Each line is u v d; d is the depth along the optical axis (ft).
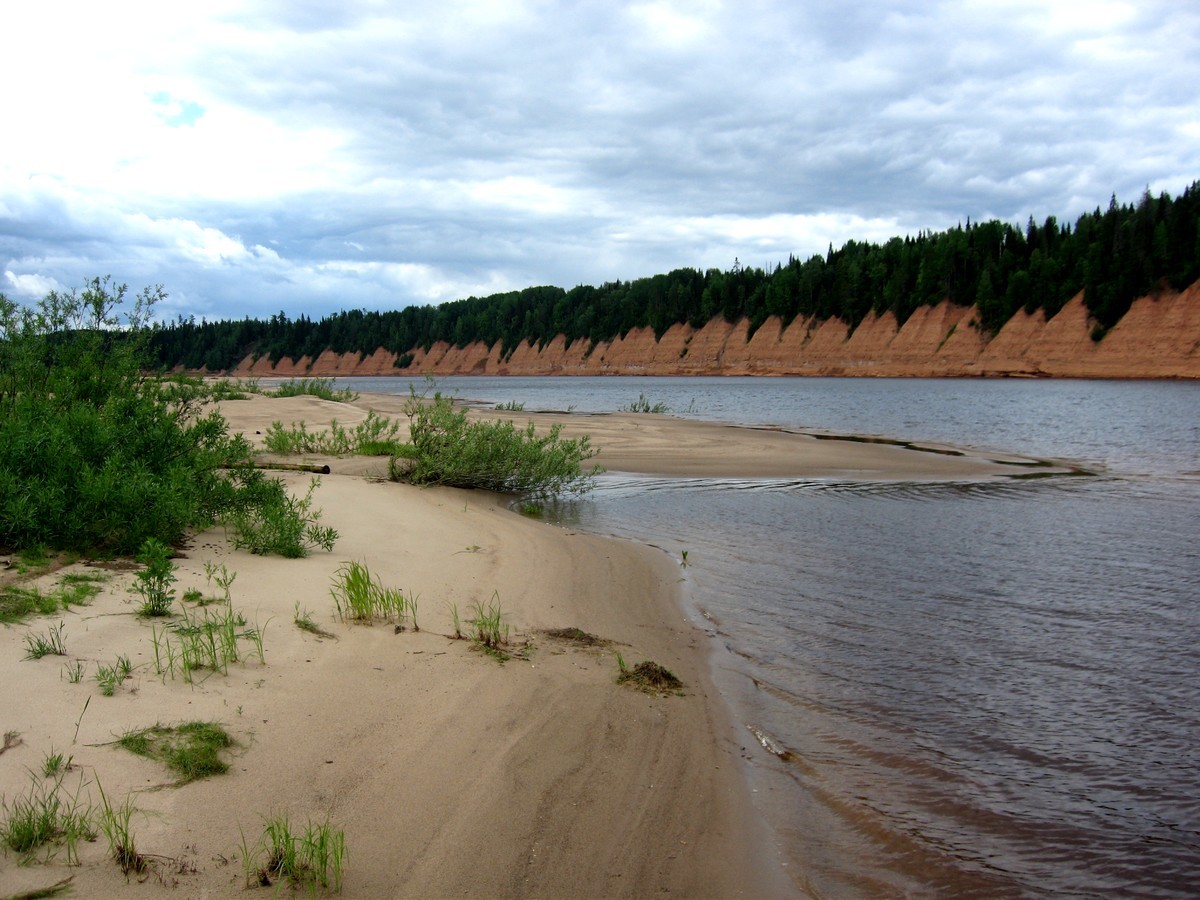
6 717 12.26
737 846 12.02
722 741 15.40
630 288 479.41
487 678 16.74
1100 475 53.21
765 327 386.52
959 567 28.76
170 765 11.56
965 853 12.11
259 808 10.98
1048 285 294.25
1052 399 145.38
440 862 10.46
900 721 16.53
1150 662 19.70
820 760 14.88
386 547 27.96
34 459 22.39
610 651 19.57
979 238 357.61
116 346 31.45
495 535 32.04
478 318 538.88
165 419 28.02
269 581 21.45
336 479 42.04
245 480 29.45
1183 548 31.73
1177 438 77.61
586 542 32.30
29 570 19.27
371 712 14.38
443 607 21.56
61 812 10.14
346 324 591.37
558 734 14.71
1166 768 14.71
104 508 21.97
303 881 9.59
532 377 428.97
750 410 122.83
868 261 389.80
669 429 82.12
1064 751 15.31
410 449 47.62
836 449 66.85
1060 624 22.53
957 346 307.78
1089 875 11.61
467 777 12.68
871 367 327.67
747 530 35.53
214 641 16.31
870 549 31.76
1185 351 248.73
